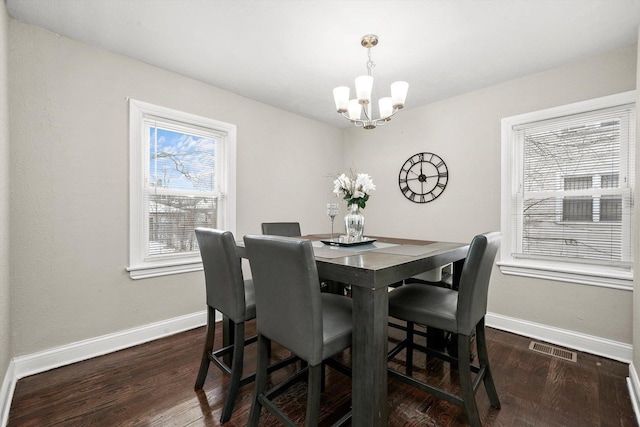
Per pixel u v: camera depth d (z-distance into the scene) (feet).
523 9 5.52
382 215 11.73
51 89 6.25
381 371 3.93
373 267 3.92
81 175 6.66
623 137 6.89
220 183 9.32
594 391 5.54
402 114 11.06
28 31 5.97
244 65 7.70
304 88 9.11
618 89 6.81
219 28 6.17
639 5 5.36
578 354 7.04
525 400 5.29
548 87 7.80
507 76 8.20
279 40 6.57
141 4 5.45
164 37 6.50
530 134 8.24
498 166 8.70
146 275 7.61
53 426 4.61
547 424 4.70
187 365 6.48
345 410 5.03
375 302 3.82
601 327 6.98
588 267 7.38
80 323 6.66
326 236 8.86
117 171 7.16
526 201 8.34
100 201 6.93
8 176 5.56
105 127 6.98
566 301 7.48
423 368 6.38
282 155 10.96
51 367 6.23
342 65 7.66
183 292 8.38
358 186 6.87
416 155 10.66
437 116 10.05
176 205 8.38
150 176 7.86
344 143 13.28
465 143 9.38
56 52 6.31
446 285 7.14
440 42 6.60
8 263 5.56
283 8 5.54
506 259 8.57
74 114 6.55
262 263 4.19
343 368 4.84
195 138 8.79
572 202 7.63
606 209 7.15
